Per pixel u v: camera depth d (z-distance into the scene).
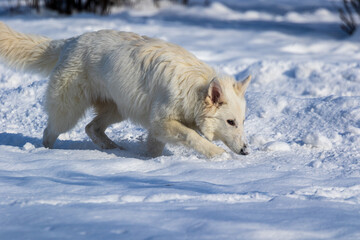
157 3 65.81
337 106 24.73
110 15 57.16
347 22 48.53
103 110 22.11
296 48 40.75
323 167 17.55
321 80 29.73
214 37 44.81
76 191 13.30
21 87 30.28
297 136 23.00
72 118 21.61
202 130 19.14
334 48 40.88
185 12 62.75
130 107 20.12
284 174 16.33
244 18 60.59
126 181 15.02
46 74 23.06
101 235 9.51
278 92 29.31
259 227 10.20
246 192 13.62
